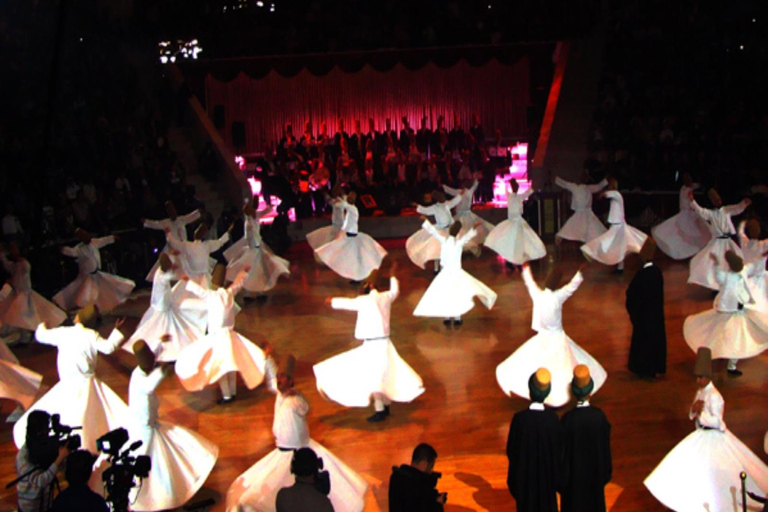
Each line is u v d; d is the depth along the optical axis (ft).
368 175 69.10
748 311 31.48
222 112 76.07
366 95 79.10
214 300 29.96
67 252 42.37
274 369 23.39
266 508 20.84
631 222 62.44
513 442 20.42
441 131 73.20
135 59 73.41
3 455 27.89
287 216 64.13
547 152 70.64
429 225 38.58
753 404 28.89
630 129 67.72
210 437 28.14
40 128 57.98
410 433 27.66
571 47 74.90
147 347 22.67
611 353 34.60
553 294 27.96
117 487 18.02
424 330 38.96
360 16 79.51
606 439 20.24
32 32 63.98
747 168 57.72
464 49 76.02
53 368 36.88
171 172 62.44
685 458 21.36
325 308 44.52
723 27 71.97
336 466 22.18
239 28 77.30
